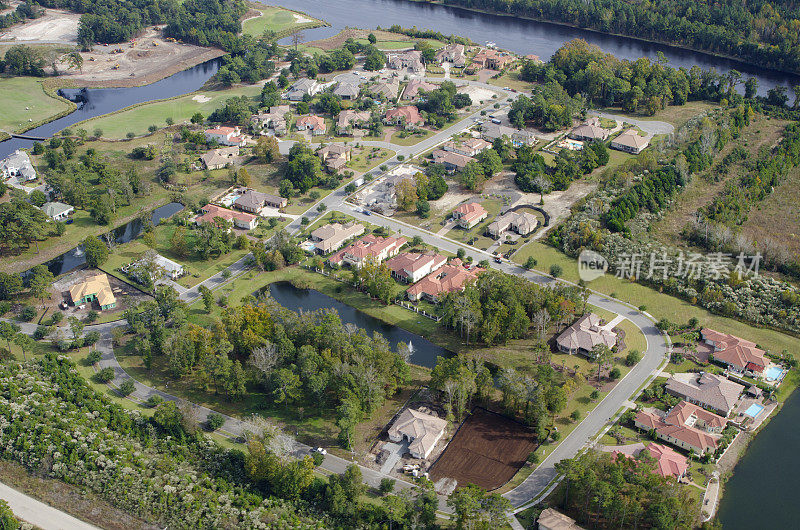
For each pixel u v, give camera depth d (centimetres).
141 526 16825
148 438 19288
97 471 18050
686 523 16550
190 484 17688
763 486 18462
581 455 17888
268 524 16725
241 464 18575
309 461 17938
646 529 16762
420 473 18775
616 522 16875
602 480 17100
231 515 16912
